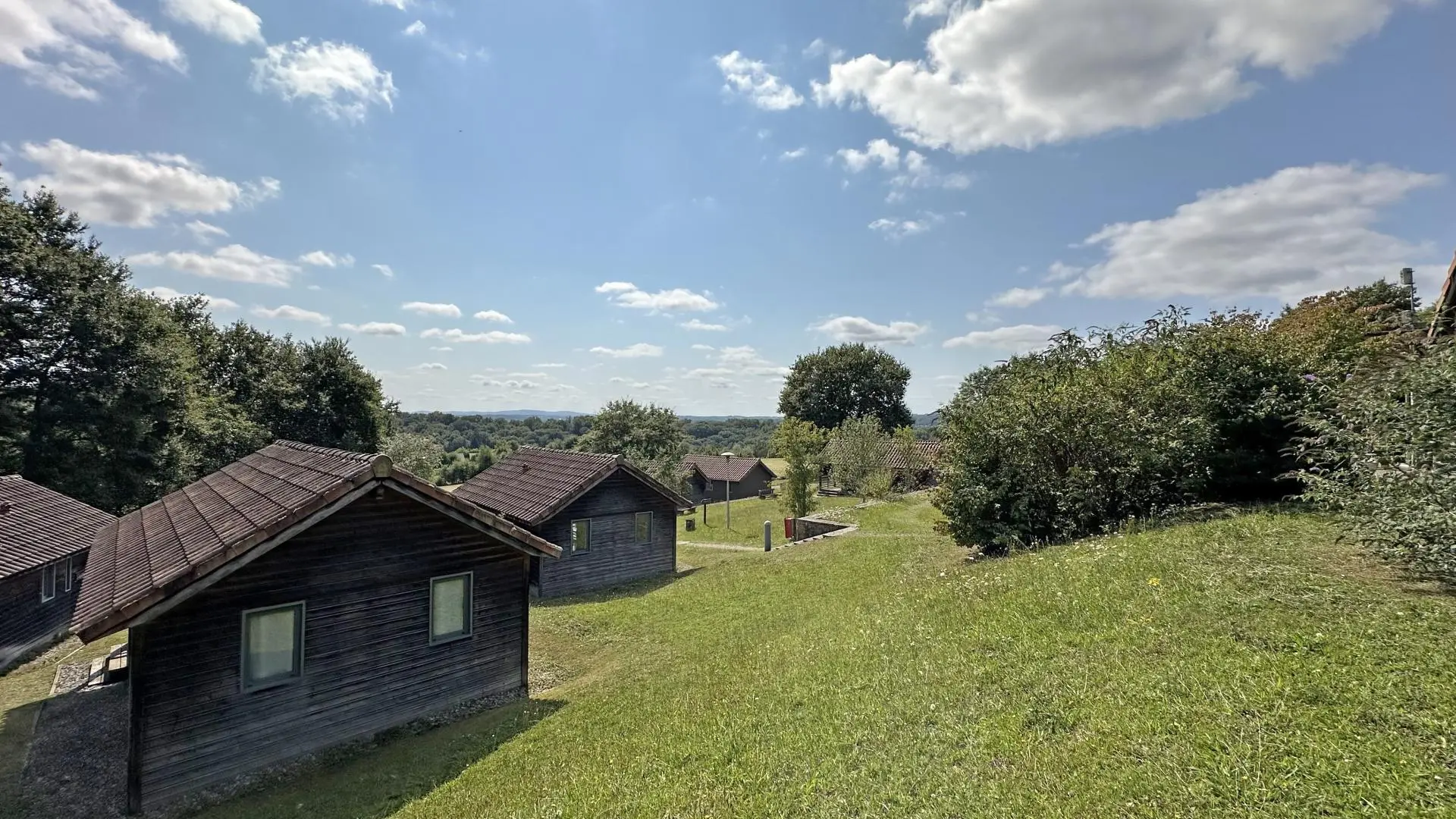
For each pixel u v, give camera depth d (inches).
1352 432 311.4
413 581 402.6
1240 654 222.4
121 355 1066.7
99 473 1000.2
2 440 922.1
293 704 354.9
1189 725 189.0
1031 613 317.1
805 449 1441.9
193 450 1231.5
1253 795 154.7
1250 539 352.8
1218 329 515.8
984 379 653.9
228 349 1686.8
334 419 1787.6
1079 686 232.1
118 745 382.9
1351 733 168.4
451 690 418.6
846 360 2795.3
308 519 350.9
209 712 328.8
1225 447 483.8
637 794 233.1
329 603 368.8
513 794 266.7
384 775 323.9
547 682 471.2
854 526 1021.8
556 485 818.2
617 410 1990.7
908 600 421.1
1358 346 458.6
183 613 322.3
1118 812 160.7
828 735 246.2
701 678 372.8
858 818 187.2
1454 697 173.0
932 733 227.1
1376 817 139.4
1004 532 521.3
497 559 443.8
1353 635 217.0
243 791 322.3
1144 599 293.1
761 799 209.5
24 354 983.6
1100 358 583.8
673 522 907.4
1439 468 248.1
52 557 587.5
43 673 519.5
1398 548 261.0
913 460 1681.8
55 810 315.0
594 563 813.9
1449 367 259.0
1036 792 177.6
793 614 527.8
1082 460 516.1
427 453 2034.9
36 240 1039.6
